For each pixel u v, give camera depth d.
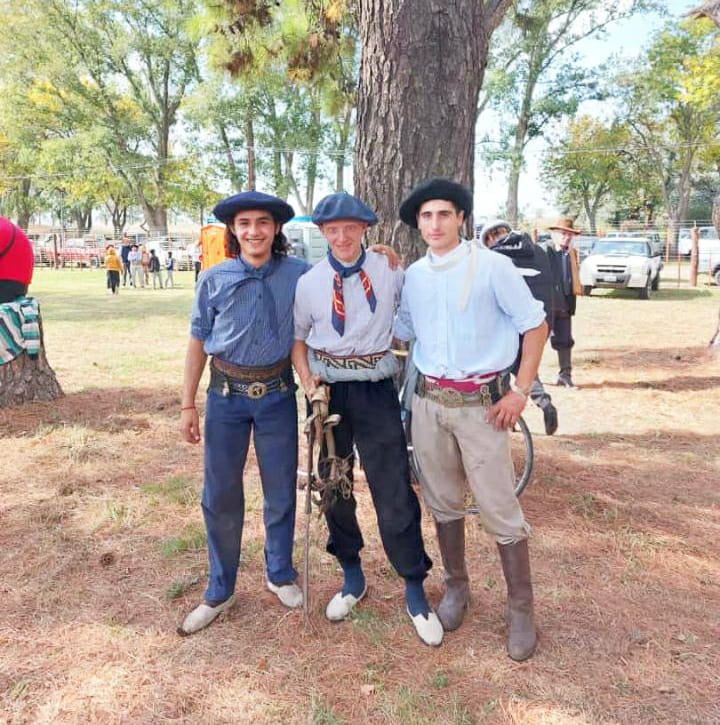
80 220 62.47
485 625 3.08
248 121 36.53
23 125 40.22
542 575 3.53
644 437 5.97
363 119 4.71
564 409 6.92
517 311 2.64
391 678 2.72
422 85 4.50
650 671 2.75
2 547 3.89
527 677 2.72
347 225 2.72
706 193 56.03
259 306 2.84
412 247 4.64
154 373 8.67
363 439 2.91
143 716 2.54
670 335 11.55
